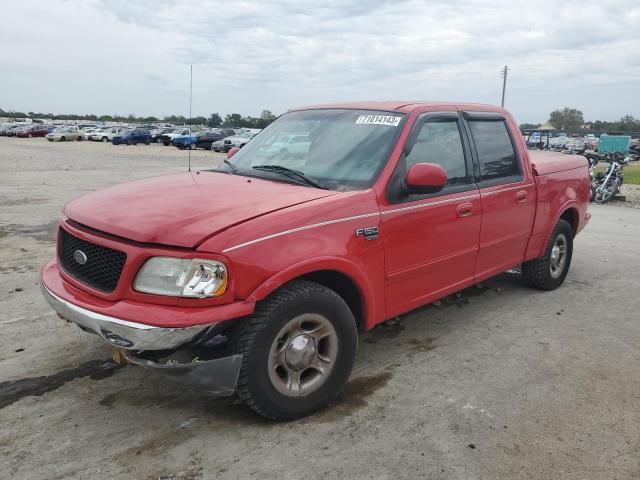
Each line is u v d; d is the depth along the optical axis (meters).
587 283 6.29
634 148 42.09
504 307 5.40
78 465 2.84
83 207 3.42
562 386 3.80
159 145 49.91
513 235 5.01
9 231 8.51
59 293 3.19
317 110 4.62
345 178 3.75
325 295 3.22
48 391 3.59
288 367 3.17
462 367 4.06
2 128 65.00
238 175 4.09
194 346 2.93
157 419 3.29
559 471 2.88
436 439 3.13
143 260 2.85
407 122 4.02
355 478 2.78
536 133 52.75
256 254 2.92
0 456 2.90
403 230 3.76
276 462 2.89
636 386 3.82
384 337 4.60
